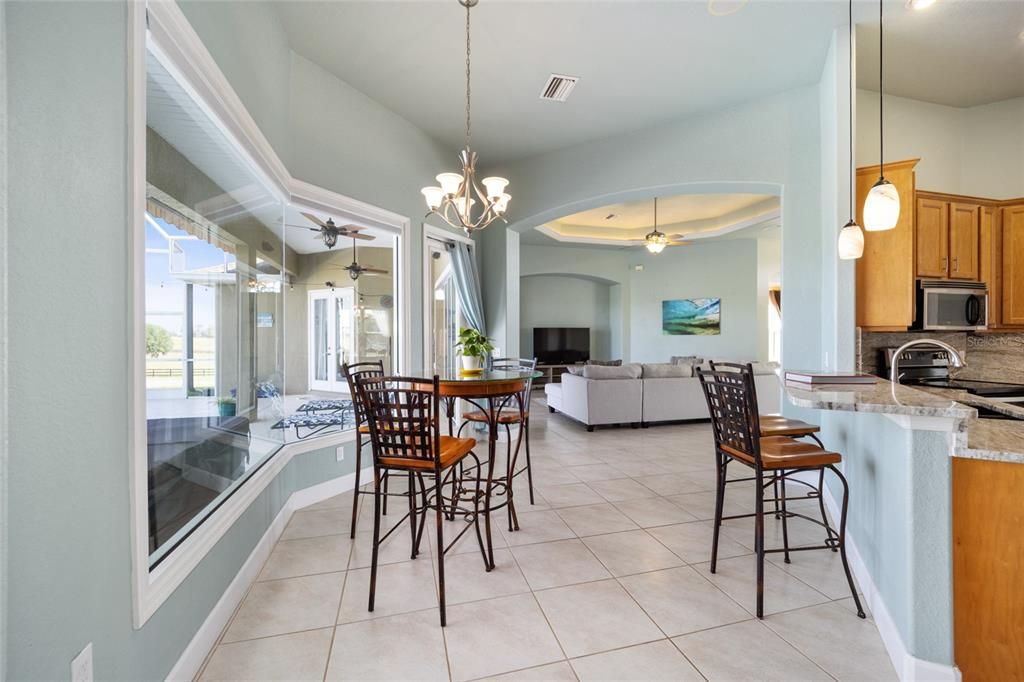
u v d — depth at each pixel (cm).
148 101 187
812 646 174
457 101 385
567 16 283
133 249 131
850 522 246
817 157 365
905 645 157
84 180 113
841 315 308
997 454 140
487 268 552
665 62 334
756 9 279
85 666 110
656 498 334
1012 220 332
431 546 260
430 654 171
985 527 147
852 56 294
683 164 420
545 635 181
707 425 602
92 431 115
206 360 276
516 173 520
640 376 583
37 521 97
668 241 741
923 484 153
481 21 286
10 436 91
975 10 274
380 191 385
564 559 242
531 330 1040
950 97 364
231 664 166
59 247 105
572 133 449
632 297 994
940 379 347
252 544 227
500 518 297
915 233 302
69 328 108
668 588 214
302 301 866
